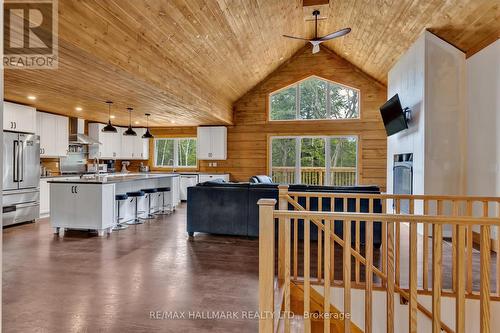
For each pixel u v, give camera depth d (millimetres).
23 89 4867
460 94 4770
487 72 4289
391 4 4738
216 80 6754
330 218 2072
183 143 9734
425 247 2961
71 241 4625
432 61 4801
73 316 2410
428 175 4797
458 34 4523
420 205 4934
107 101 5758
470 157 4668
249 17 5070
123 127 9406
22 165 5773
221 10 4402
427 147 4793
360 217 2041
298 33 6879
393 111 5793
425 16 4527
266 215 2051
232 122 8859
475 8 3898
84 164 8391
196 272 3359
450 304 2900
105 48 3443
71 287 2945
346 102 8406
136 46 3996
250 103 8914
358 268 3107
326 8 5730
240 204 4902
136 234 5094
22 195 5777
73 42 3000
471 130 4656
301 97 8680
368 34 6102
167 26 4105
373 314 3047
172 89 5039
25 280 3105
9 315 2420
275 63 8133
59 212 5098
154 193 7098
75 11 3018
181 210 7500
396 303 3031
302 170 8664
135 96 5258
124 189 6031
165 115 7418
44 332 2189
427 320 3000
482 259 1940
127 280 3123
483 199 3039
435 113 4789
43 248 4238
